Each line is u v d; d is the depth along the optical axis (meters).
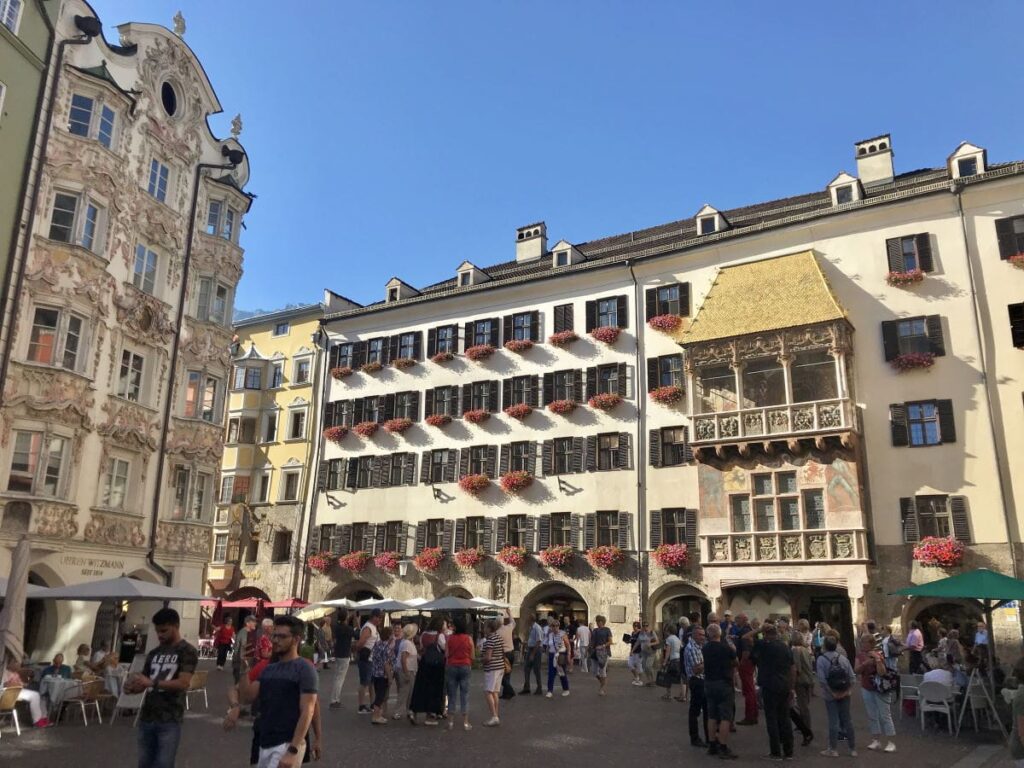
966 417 28.41
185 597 17.86
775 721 12.45
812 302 30.59
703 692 13.42
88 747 12.66
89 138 24.55
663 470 33.47
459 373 40.19
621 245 41.47
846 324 30.05
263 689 6.76
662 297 35.72
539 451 36.66
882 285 30.95
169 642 8.17
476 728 14.96
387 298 45.09
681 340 32.75
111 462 25.42
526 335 38.88
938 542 27.31
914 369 29.55
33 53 23.25
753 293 32.28
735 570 30.03
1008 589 15.38
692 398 32.38
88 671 16.75
